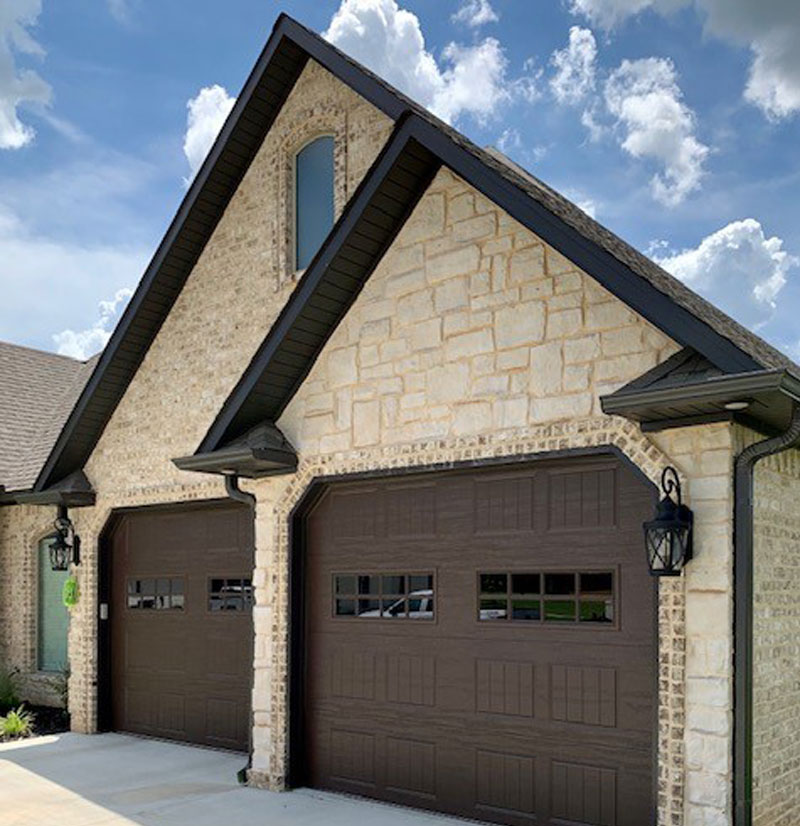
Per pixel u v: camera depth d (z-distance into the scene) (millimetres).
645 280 6102
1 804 8008
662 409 5828
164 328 11375
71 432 11609
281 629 8648
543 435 6883
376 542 8266
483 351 7344
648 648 6406
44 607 13938
